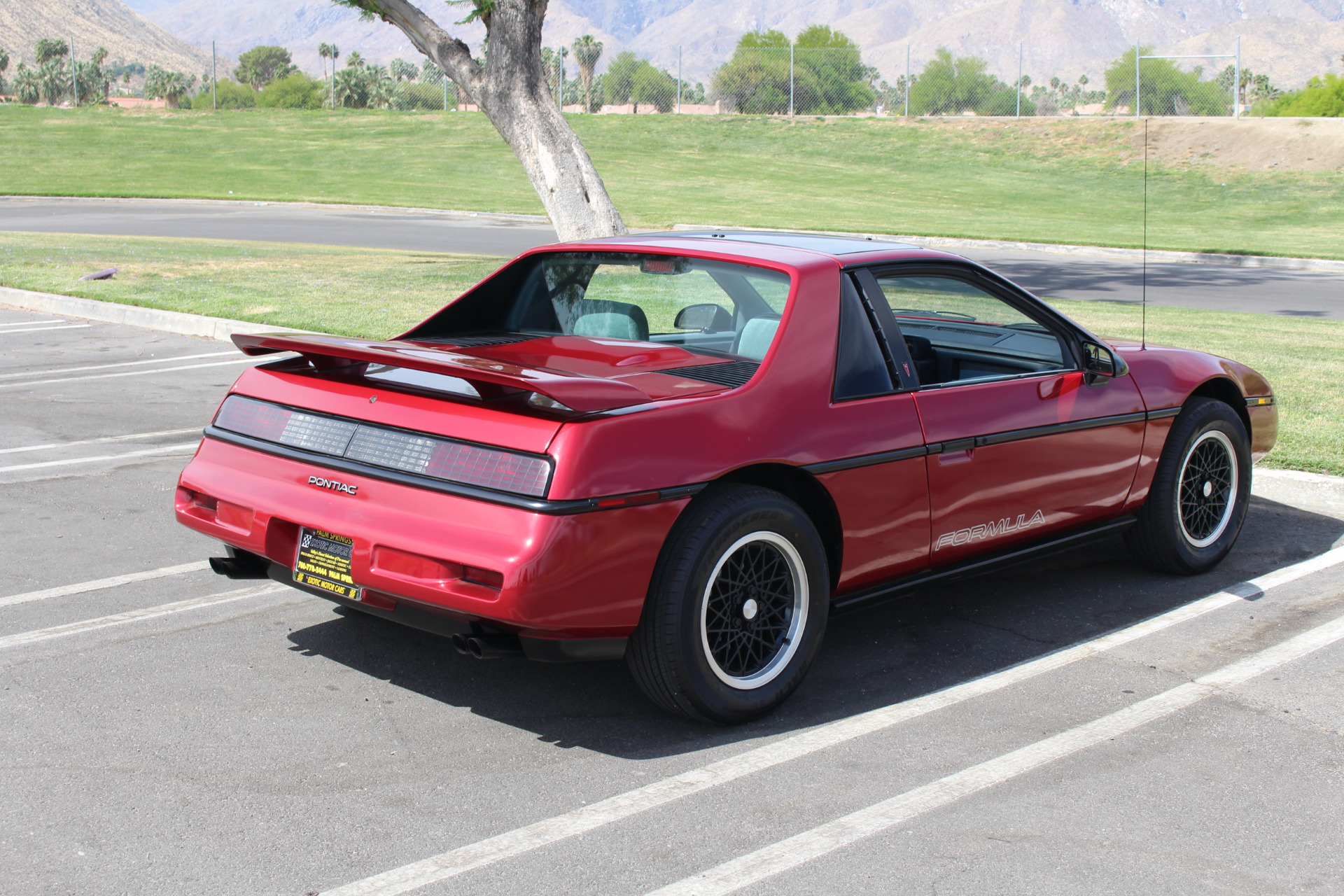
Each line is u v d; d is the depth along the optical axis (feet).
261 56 406.82
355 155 142.10
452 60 47.24
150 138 153.28
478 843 9.90
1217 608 16.07
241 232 79.97
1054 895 9.29
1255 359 33.37
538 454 10.69
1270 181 122.42
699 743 11.89
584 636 11.02
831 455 12.48
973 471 13.93
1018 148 143.64
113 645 14.03
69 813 10.24
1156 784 11.11
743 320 13.15
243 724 12.02
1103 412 15.48
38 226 81.76
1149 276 65.10
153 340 37.35
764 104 167.22
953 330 14.83
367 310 40.42
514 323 15.49
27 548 17.51
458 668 13.62
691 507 11.57
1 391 29.12
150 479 21.43
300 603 15.62
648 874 9.48
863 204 109.29
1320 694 13.23
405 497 11.26
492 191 116.57
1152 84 151.74
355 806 10.47
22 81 312.71
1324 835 10.25
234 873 9.37
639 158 138.92
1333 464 21.70
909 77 162.91
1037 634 15.11
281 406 12.72
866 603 13.52
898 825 10.31
